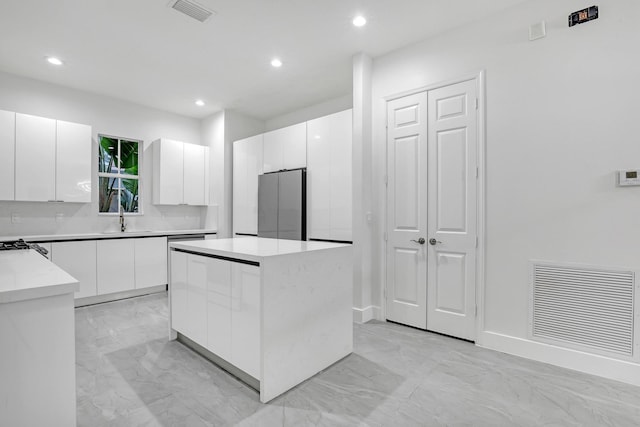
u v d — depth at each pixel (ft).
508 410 5.78
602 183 7.03
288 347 6.46
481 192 8.66
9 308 3.48
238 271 6.57
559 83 7.54
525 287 8.02
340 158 11.47
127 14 8.50
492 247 8.54
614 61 6.89
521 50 8.07
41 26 9.02
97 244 12.64
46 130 12.12
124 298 13.51
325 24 9.09
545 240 7.75
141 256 13.84
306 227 12.63
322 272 7.27
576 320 7.34
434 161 9.62
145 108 15.83
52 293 3.68
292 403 5.99
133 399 6.08
